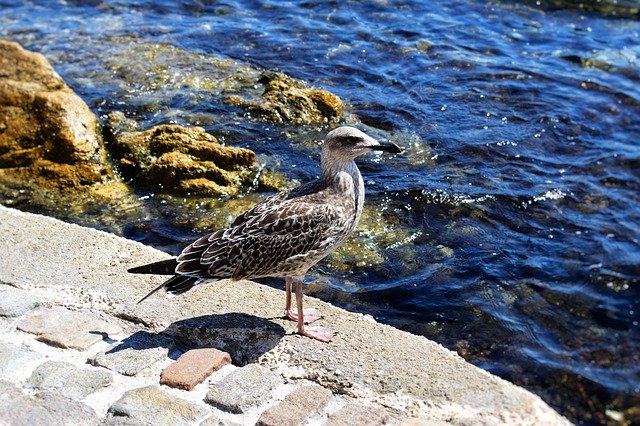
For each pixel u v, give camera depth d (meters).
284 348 2.21
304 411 2.06
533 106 3.28
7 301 2.30
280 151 3.09
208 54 3.66
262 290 2.39
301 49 3.68
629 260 2.62
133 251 2.48
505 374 2.30
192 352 2.19
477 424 2.02
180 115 3.26
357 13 3.99
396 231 2.77
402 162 3.04
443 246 2.71
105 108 3.30
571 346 2.37
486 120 3.22
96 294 2.34
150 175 2.95
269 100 3.28
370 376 2.13
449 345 2.39
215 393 2.10
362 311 2.51
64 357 2.18
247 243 2.21
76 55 3.65
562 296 2.52
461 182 2.93
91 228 2.63
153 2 4.20
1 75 3.12
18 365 2.15
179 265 2.19
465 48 3.64
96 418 2.05
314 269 2.64
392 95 3.38
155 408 2.06
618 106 3.28
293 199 2.26
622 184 2.92
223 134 3.16
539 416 2.04
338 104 3.25
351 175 2.30
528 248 2.69
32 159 2.97
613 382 2.27
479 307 2.50
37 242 2.50
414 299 2.53
